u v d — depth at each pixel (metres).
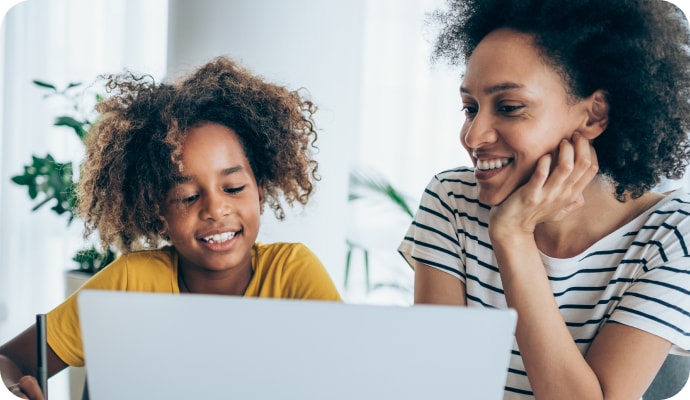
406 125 3.24
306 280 1.34
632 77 1.16
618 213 1.22
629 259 1.18
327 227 2.13
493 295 1.27
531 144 1.13
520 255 1.16
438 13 1.39
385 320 0.76
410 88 3.23
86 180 1.44
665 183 2.07
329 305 0.76
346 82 2.14
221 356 0.79
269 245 1.42
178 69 2.03
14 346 1.25
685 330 1.10
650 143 1.20
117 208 1.40
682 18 1.25
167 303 0.78
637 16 1.16
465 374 0.76
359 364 0.77
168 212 1.32
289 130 1.48
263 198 1.49
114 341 0.80
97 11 3.22
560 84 1.14
